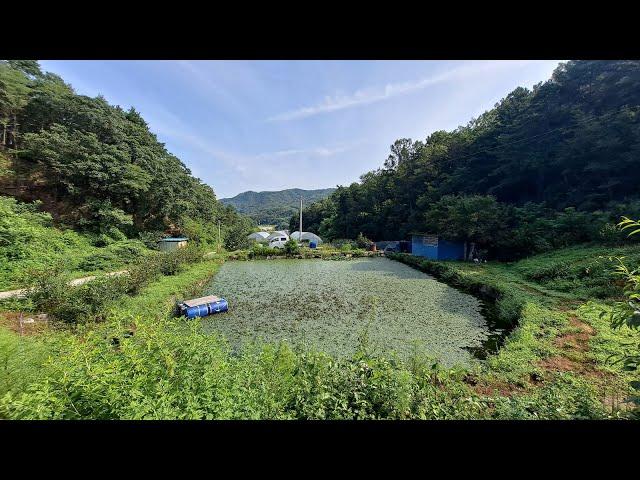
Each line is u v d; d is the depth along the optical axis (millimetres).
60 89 20047
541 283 9828
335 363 3406
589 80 18328
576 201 16109
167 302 8680
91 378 2117
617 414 2322
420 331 7008
